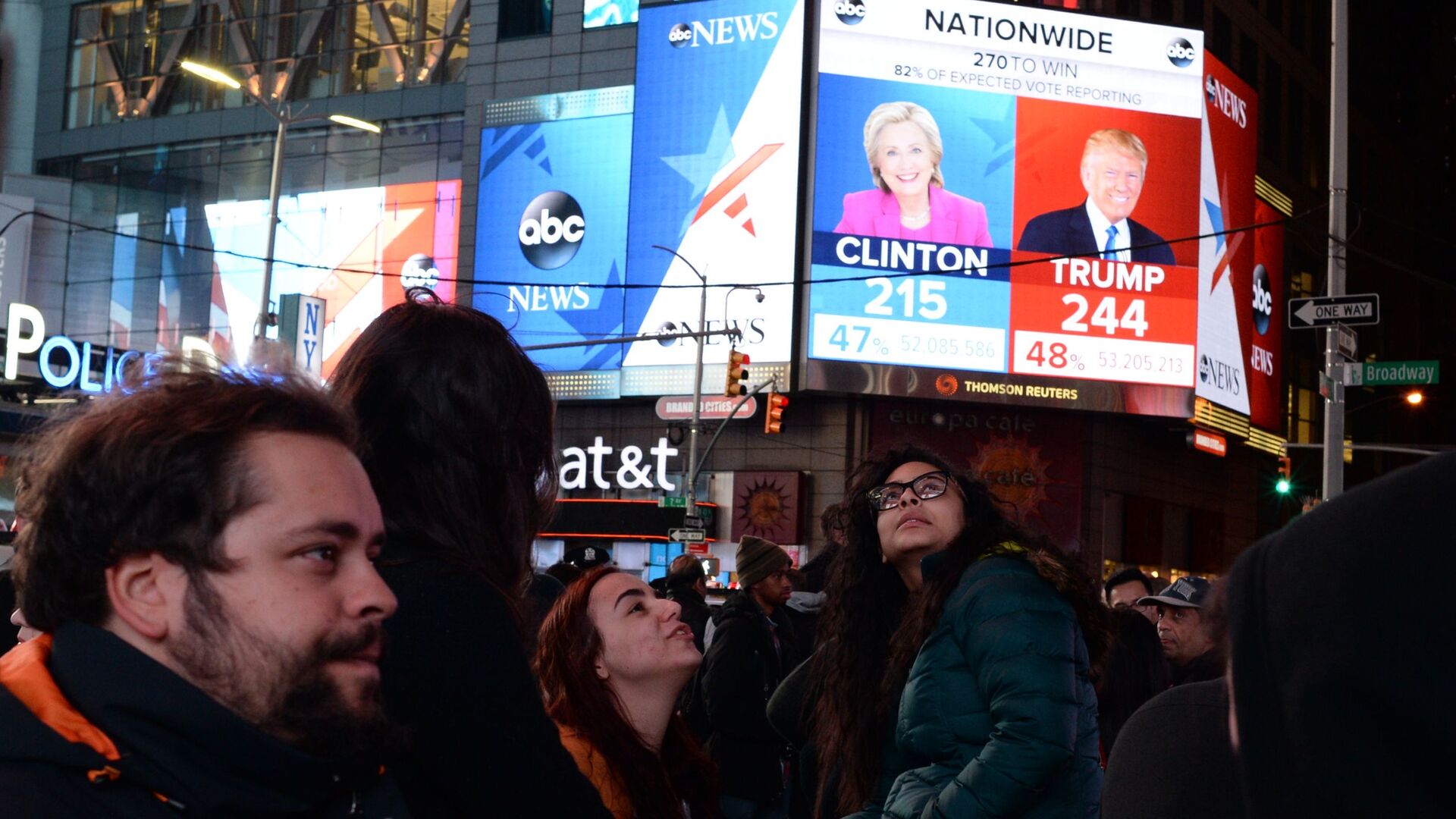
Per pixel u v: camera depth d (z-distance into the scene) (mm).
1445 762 943
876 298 37469
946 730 3637
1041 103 39000
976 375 37562
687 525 30266
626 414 39875
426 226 42719
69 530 1398
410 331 2275
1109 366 38156
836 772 4531
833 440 38125
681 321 38531
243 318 44500
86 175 47656
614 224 39844
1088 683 3732
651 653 3018
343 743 1438
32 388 31578
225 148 45844
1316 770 999
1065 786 3572
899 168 38062
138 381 1549
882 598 4277
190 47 47375
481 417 2240
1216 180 40531
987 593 3607
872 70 38375
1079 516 38250
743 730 6945
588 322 39656
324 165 44469
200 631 1385
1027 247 38344
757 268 37938
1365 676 979
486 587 2053
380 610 1488
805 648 8188
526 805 1940
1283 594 1064
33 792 1275
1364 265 53750
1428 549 980
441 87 43438
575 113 40844
